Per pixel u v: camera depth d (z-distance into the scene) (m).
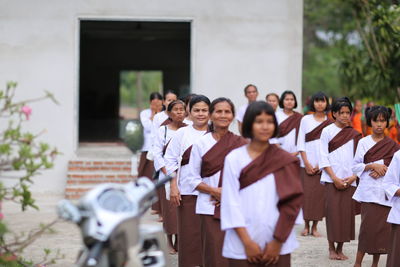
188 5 13.77
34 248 8.62
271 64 13.92
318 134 10.03
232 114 6.51
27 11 13.46
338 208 8.43
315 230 10.09
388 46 17.00
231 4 13.82
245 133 4.79
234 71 13.88
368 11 17.27
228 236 4.88
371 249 7.70
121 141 19.70
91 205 3.89
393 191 6.75
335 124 8.72
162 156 8.36
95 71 25.50
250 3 13.85
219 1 13.80
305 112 15.37
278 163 4.76
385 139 7.80
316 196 9.96
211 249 6.54
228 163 4.82
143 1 13.68
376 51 17.66
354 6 17.97
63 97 13.57
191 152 6.64
